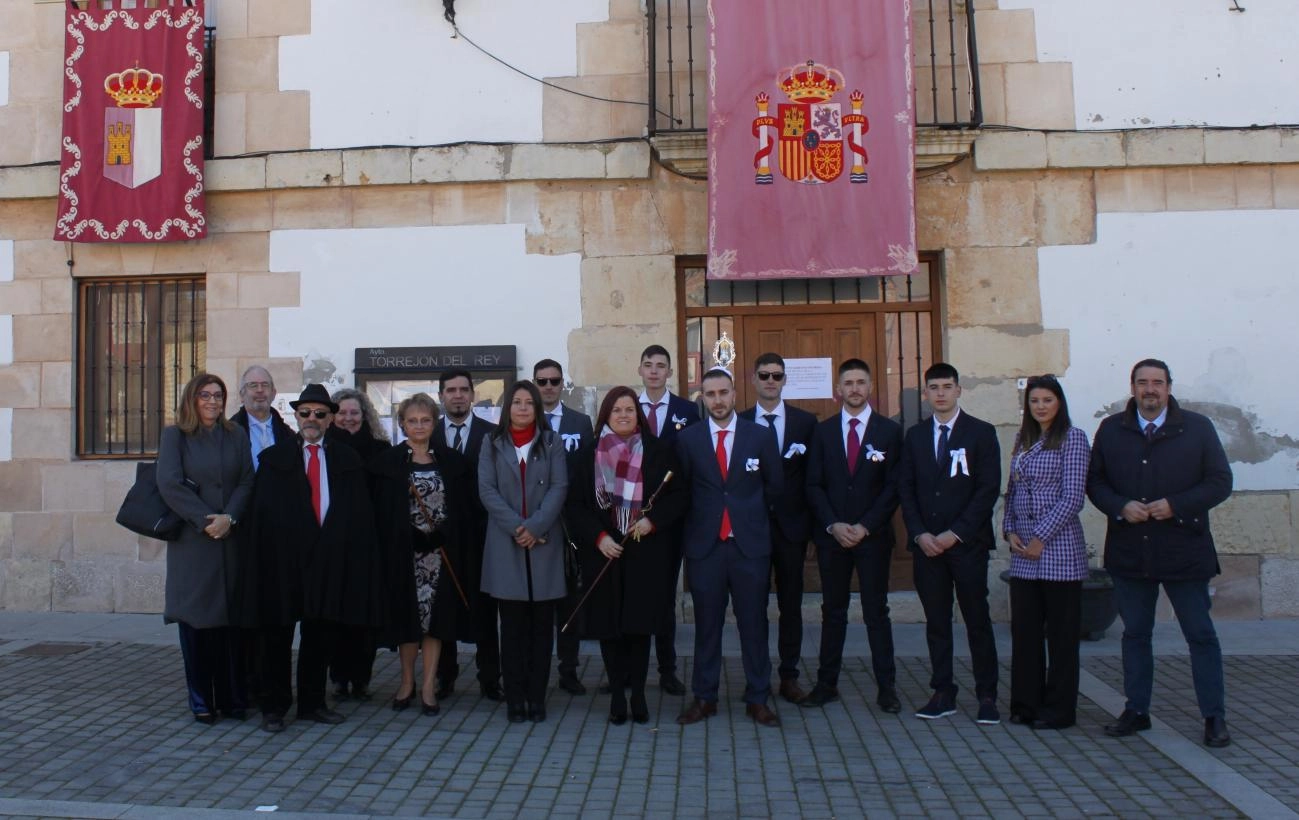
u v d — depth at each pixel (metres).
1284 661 6.76
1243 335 8.00
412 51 8.51
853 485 5.95
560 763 5.06
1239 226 8.05
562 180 8.31
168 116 8.46
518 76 8.44
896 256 7.77
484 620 6.11
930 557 5.73
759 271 7.84
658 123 8.35
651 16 8.21
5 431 8.62
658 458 5.62
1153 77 8.15
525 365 8.30
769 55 7.90
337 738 5.46
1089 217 8.11
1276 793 4.53
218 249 8.52
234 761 5.09
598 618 5.59
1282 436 7.93
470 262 8.37
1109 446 5.50
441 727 5.67
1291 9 8.14
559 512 5.70
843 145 7.85
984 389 8.07
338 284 8.43
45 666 6.90
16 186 8.62
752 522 5.70
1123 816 4.34
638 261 8.27
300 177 8.42
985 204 8.14
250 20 8.64
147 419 8.73
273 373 8.44
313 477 5.70
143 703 6.08
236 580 5.67
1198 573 5.21
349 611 5.57
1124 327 8.04
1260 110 8.09
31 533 8.53
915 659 7.10
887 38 7.88
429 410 5.86
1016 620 5.65
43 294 8.65
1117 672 6.68
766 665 5.74
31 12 8.81
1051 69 8.17
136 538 8.45
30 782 4.77
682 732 5.55
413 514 5.86
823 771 4.93
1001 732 5.50
